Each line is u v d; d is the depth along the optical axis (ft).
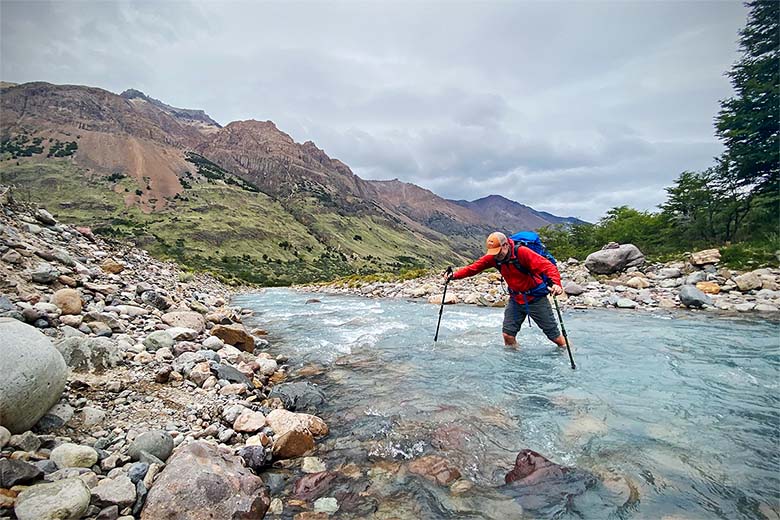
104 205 630.33
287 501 10.55
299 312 49.29
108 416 13.34
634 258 61.05
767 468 11.56
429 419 15.80
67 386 14.26
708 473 11.37
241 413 14.97
